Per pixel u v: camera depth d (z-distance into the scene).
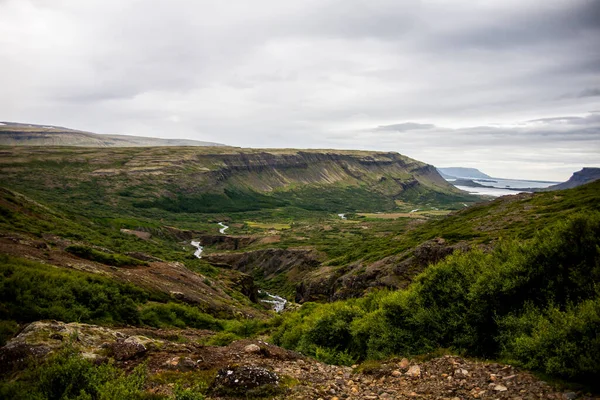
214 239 146.12
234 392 7.20
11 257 19.86
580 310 7.18
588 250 8.95
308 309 23.12
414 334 10.56
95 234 59.75
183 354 9.80
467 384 6.97
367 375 8.65
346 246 116.62
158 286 30.16
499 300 9.48
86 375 6.88
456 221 77.06
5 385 6.86
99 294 17.81
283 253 115.44
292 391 7.42
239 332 22.69
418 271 44.22
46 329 9.83
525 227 44.38
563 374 6.41
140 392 6.59
